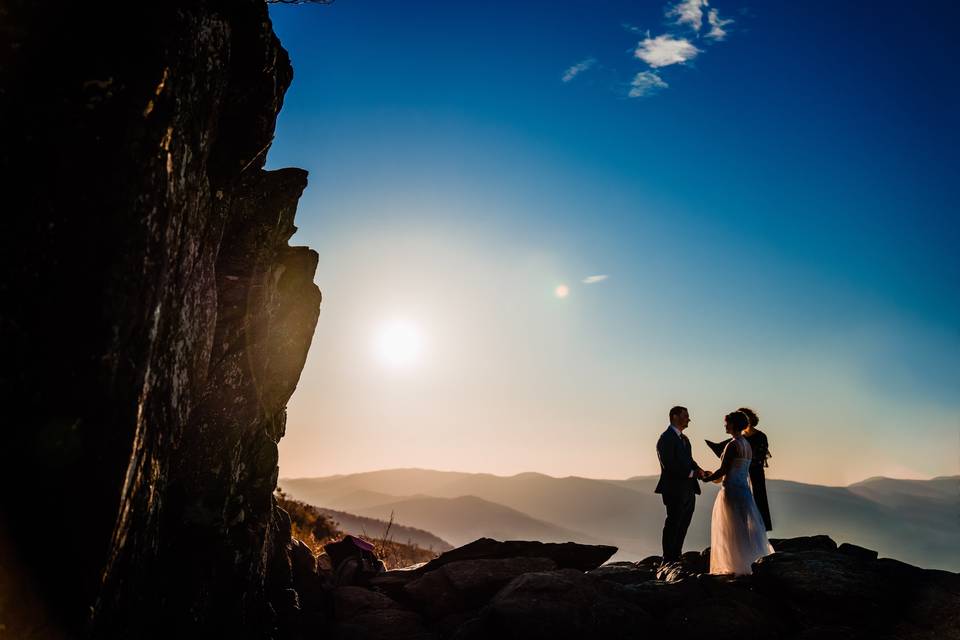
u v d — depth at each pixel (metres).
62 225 3.96
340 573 11.70
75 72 4.13
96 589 4.04
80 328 3.98
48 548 3.79
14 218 3.77
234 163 6.88
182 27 4.81
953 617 8.11
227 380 7.58
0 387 3.64
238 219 8.20
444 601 10.49
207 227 6.48
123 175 4.23
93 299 4.04
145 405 4.73
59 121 4.02
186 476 6.96
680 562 12.42
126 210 4.24
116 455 4.18
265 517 8.51
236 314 7.88
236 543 7.56
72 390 3.93
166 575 6.28
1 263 3.70
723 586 9.79
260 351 8.10
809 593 8.84
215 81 5.54
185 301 5.60
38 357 3.80
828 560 9.48
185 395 5.85
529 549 12.30
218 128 6.49
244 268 8.14
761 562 9.84
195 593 6.47
